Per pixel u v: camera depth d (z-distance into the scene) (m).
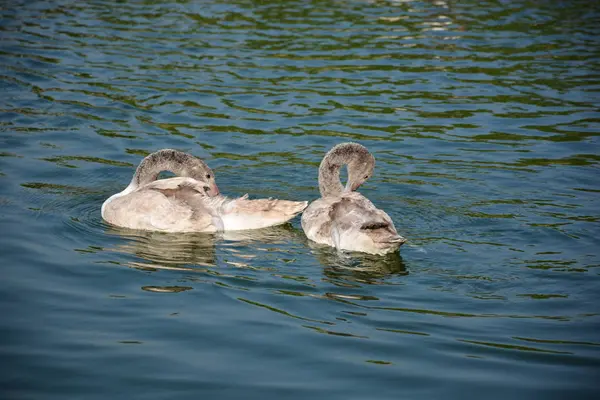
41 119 20.73
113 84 23.53
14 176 17.16
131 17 30.86
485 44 27.94
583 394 9.51
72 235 14.38
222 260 13.38
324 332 10.90
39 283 12.31
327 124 21.11
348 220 14.08
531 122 21.08
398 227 14.87
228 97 22.91
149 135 20.16
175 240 14.40
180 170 16.62
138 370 9.97
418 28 29.89
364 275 12.73
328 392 9.53
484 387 9.65
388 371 9.98
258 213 14.91
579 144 19.50
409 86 23.91
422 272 12.85
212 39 28.16
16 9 31.48
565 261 13.23
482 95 23.16
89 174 17.66
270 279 12.55
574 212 15.48
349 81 24.30
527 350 10.47
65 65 24.98
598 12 32.34
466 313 11.48
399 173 17.89
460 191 16.78
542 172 17.81
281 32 29.11
